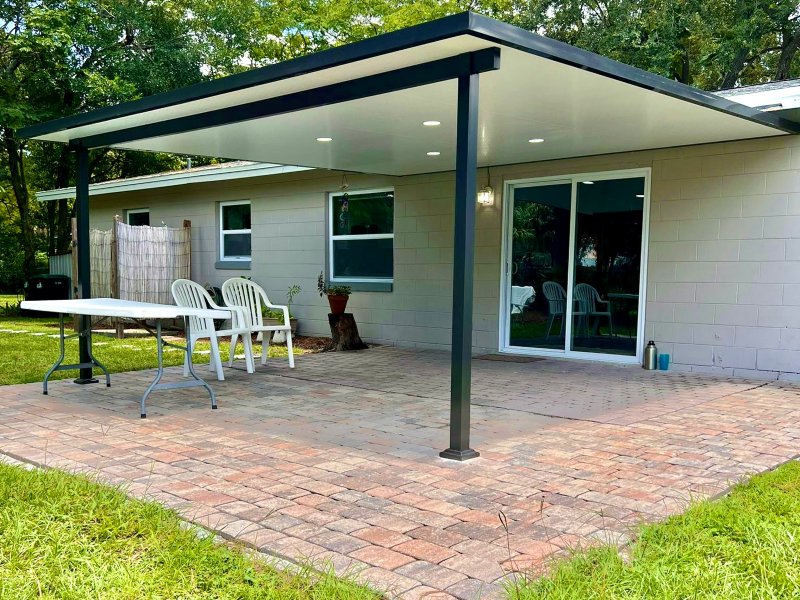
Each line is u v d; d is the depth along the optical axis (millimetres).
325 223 10297
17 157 17328
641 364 7371
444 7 18953
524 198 8391
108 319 11125
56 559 2475
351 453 3994
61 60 15203
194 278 12258
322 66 4195
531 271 8367
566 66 4121
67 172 18172
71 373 6914
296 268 10711
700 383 6426
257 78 4629
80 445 4141
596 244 7773
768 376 6594
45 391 5863
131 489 3301
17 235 20469
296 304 10734
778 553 2484
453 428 3883
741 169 6688
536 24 18875
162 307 5242
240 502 3131
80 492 3127
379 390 6145
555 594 2152
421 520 2910
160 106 5348
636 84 4547
